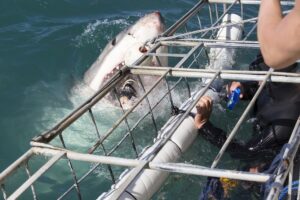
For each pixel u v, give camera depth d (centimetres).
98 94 322
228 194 346
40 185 373
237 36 554
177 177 373
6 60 557
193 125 399
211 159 397
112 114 466
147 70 360
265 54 124
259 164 382
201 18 704
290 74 342
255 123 420
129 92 458
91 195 364
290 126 384
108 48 504
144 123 459
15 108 480
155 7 735
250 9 753
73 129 450
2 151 419
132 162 255
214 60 535
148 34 475
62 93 510
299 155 321
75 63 570
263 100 421
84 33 632
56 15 675
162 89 485
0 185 239
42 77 537
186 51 589
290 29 116
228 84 471
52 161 252
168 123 402
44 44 596
